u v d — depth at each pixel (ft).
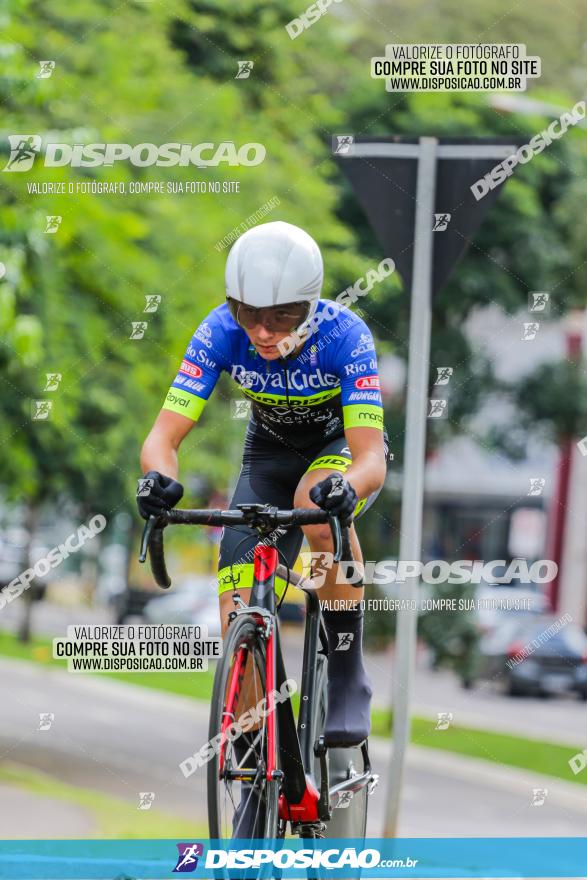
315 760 35.09
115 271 91.66
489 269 139.54
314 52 120.57
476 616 143.64
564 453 189.57
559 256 139.44
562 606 260.83
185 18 106.22
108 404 101.60
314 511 29.68
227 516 30.01
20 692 167.94
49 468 106.93
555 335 163.53
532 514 268.41
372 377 33.68
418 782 111.75
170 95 99.14
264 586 31.04
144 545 29.48
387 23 137.49
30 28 88.17
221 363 34.30
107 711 153.28
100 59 94.79
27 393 90.89
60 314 90.07
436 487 269.23
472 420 152.87
